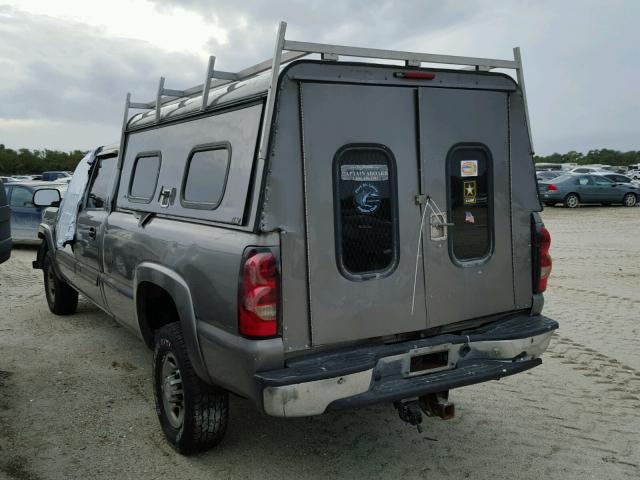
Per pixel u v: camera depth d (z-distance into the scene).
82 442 3.88
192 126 3.88
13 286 8.85
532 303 3.86
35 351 5.74
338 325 3.18
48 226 6.85
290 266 3.04
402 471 3.52
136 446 3.83
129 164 4.90
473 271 3.62
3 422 4.17
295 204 3.04
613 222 18.25
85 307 7.45
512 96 3.72
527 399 4.55
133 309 4.39
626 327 6.46
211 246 3.24
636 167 57.75
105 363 5.40
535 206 3.84
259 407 2.96
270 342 2.98
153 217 4.19
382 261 3.32
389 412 4.34
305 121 3.05
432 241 3.47
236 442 3.89
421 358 3.41
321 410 2.99
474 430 4.04
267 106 2.97
